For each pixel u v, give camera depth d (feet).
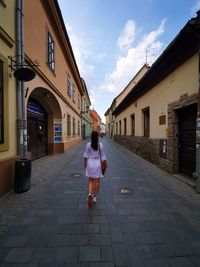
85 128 112.16
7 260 7.56
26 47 20.68
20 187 15.40
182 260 7.63
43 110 36.22
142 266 7.29
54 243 8.67
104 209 12.39
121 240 8.95
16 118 17.22
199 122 15.16
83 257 7.75
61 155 37.35
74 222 10.62
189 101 17.58
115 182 18.70
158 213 11.83
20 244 8.57
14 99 16.90
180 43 17.47
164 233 9.58
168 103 22.38
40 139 34.42
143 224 10.46
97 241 8.85
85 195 14.99
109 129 145.79
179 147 21.24
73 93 59.16
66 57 44.98
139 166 26.73
